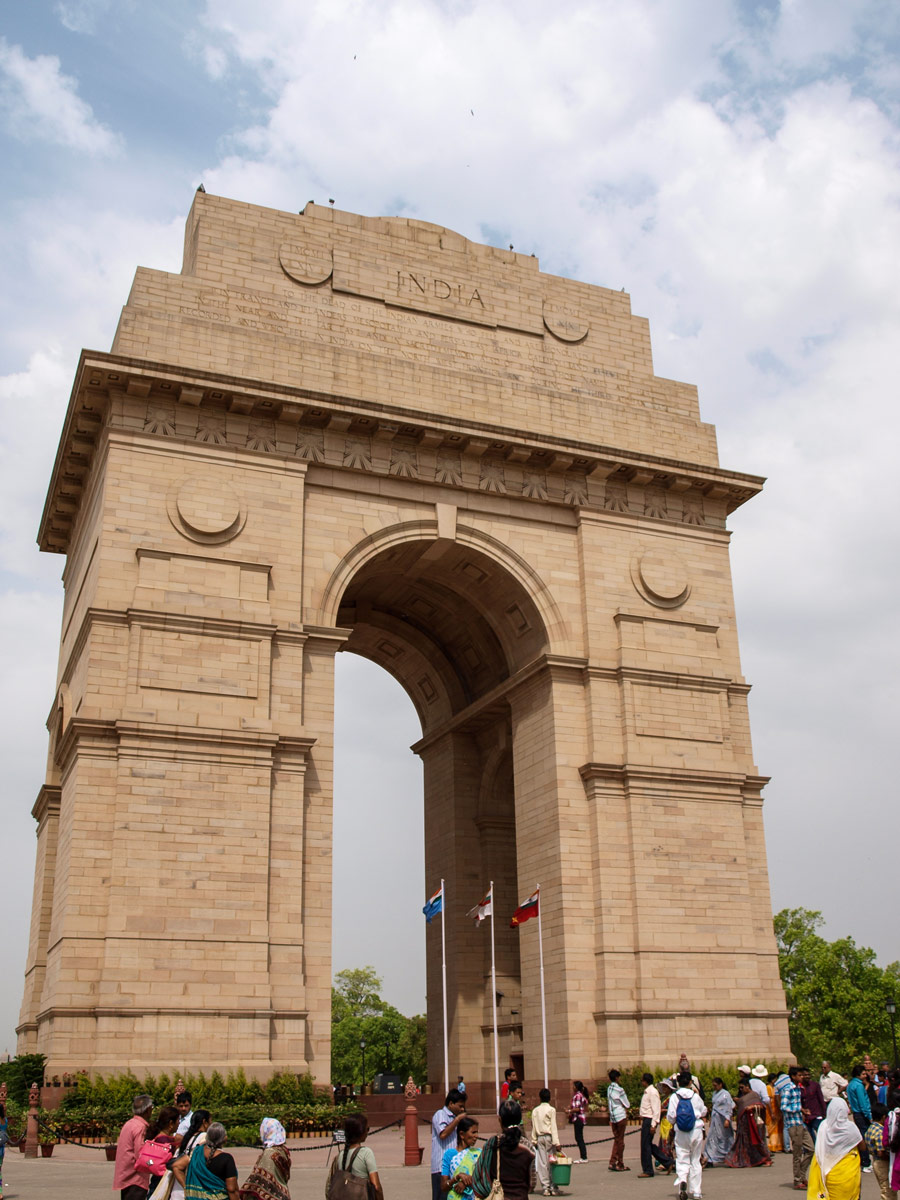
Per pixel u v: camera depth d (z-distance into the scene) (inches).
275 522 1663.4
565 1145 1428.4
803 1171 1010.7
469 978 2028.8
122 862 1423.5
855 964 4141.2
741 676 1932.8
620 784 1758.1
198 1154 597.3
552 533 1883.6
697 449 2071.9
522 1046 1994.3
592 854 1720.0
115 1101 1289.4
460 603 2033.7
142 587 1553.9
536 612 1838.1
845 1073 3981.3
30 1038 1630.2
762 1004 1736.0
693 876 1747.0
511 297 2046.0
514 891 2102.6
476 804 2137.1
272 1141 622.2
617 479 1948.8
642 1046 1624.0
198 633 1557.6
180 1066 1368.1
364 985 6043.3
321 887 1550.2
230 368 1713.8
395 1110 1861.5
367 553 1736.0
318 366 1776.6
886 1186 745.6
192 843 1464.1
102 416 1673.2
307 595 1672.0
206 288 1787.6
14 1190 940.6
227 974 1427.2
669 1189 1021.2
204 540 1609.3
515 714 1891.0
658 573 1911.9
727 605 1969.7
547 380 2022.6
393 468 1780.3
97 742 1473.9
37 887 1839.3
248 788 1512.1
